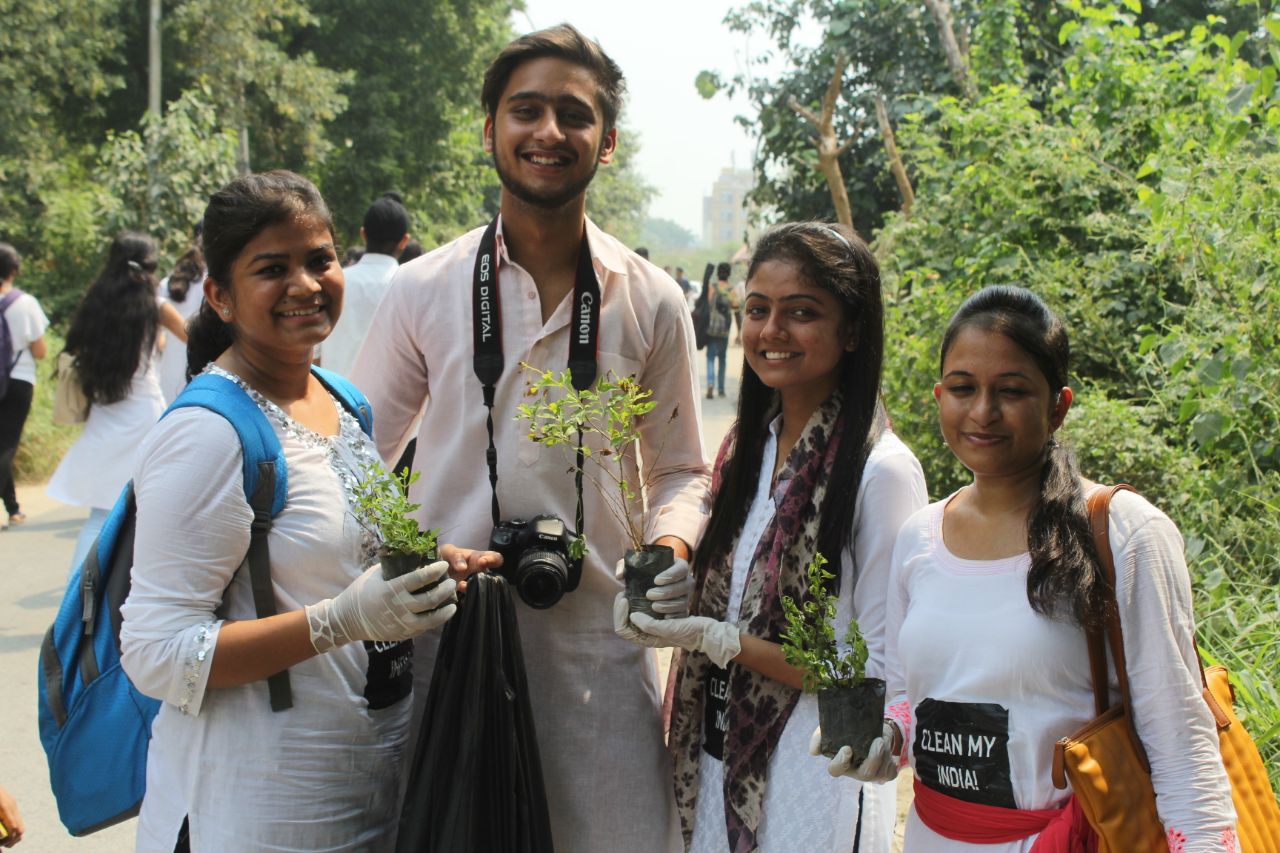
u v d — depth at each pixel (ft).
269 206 7.72
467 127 96.37
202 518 7.38
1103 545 6.82
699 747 9.04
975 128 24.44
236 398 7.71
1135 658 6.71
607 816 9.42
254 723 7.63
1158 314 20.80
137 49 73.20
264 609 7.66
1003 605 7.03
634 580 8.36
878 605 8.35
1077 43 24.26
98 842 13.42
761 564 8.55
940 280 25.25
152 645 7.30
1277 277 15.47
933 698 7.21
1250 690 11.24
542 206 9.05
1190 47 23.70
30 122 63.46
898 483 8.37
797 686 8.29
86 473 19.66
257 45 73.97
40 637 19.84
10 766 15.10
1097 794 6.46
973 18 39.63
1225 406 15.30
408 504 7.52
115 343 19.39
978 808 6.99
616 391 9.36
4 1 61.62
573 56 8.95
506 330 9.32
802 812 8.21
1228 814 6.54
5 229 59.93
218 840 7.55
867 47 42.42
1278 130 17.26
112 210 49.21
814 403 8.75
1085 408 17.52
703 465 10.32
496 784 8.13
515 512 9.33
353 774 8.00
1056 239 23.18
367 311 20.79
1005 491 7.33
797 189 44.75
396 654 8.34
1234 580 14.21
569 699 9.40
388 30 89.56
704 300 55.72
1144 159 22.85
